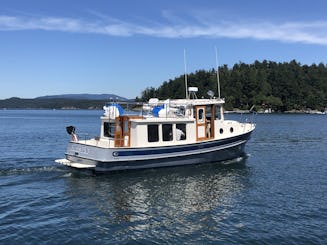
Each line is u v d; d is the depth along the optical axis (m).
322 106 185.50
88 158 22.81
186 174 23.88
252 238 13.79
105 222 15.30
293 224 15.16
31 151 36.62
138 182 21.66
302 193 19.81
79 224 15.02
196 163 25.72
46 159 30.42
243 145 28.36
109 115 24.39
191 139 25.41
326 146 40.88
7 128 76.56
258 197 19.00
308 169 26.61
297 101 181.38
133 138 23.59
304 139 48.94
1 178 22.14
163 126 24.27
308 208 17.22
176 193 19.66
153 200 18.39
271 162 29.52
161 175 23.42
